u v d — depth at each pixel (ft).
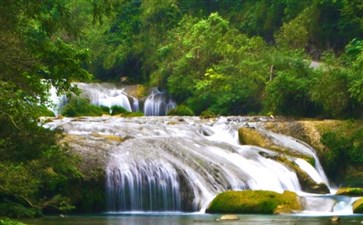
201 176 84.69
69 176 76.64
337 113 118.32
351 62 129.80
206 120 116.26
